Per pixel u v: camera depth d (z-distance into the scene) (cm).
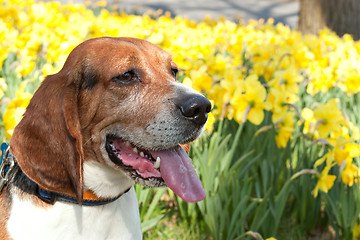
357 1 1167
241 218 436
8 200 284
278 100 459
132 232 312
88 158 293
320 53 671
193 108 287
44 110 279
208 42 669
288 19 2067
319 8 1193
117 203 305
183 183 298
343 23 1167
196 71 475
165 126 289
